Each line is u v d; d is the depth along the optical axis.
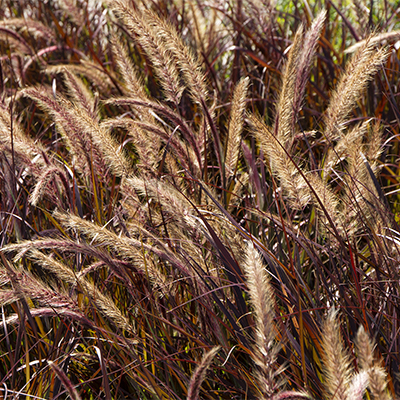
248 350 1.93
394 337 1.95
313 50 2.14
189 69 2.16
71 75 2.26
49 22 4.01
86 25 3.68
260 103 2.58
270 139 1.98
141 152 2.18
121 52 2.24
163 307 2.04
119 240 1.98
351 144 2.04
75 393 1.81
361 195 2.01
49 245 1.96
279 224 2.04
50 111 2.17
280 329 1.96
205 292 2.00
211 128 2.18
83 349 2.13
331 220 1.97
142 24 2.16
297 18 2.83
